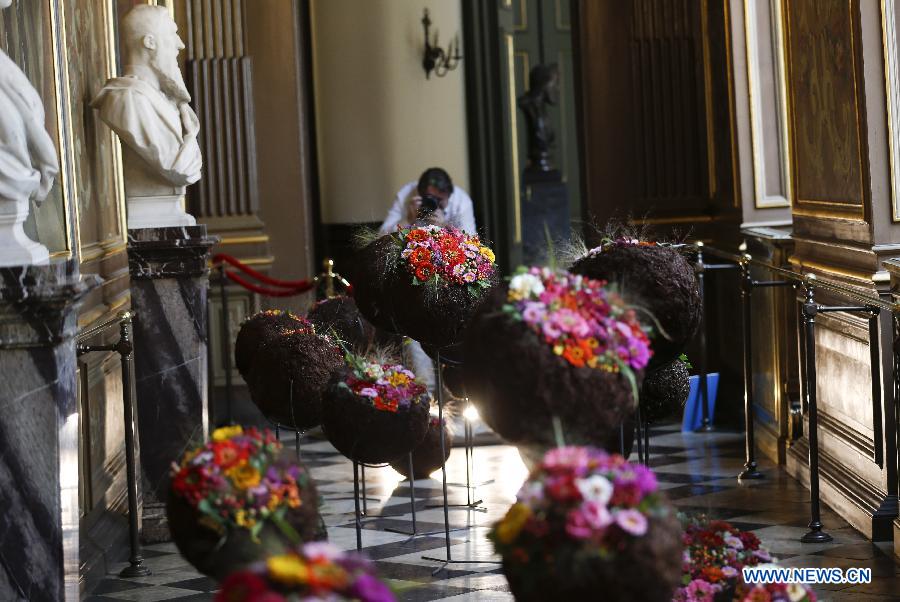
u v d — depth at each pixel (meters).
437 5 11.96
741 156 8.55
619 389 3.28
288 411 5.81
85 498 5.80
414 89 11.97
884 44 5.84
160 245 6.48
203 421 6.57
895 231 5.88
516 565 2.79
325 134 11.94
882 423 5.86
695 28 9.88
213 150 9.88
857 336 6.18
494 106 12.42
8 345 4.03
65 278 4.04
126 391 5.66
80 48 6.32
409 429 5.43
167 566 5.92
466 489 7.16
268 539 3.18
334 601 2.29
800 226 7.12
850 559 5.53
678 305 4.23
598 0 10.10
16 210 4.11
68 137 5.61
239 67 9.85
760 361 8.04
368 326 7.26
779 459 7.54
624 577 2.73
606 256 4.32
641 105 10.03
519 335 3.25
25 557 4.09
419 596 5.16
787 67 7.25
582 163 10.31
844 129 6.28
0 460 4.07
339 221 11.92
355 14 11.83
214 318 9.80
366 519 6.54
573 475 2.79
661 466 7.61
